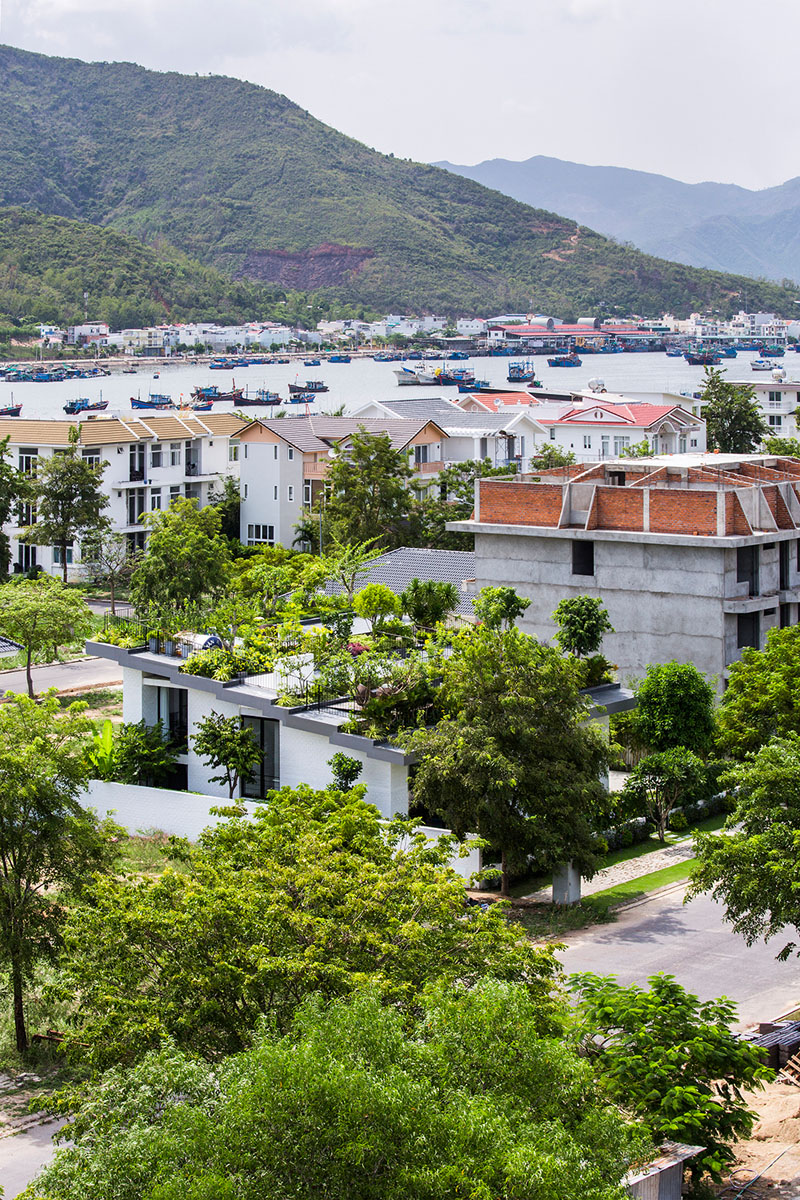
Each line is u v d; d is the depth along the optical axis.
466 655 42.38
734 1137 23.42
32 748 32.47
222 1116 17.70
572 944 37.88
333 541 92.25
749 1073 23.80
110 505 104.00
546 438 125.38
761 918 32.09
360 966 23.56
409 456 107.69
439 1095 18.06
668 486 67.62
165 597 77.69
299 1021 19.39
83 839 32.75
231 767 47.34
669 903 41.78
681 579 61.28
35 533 94.31
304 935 23.88
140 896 25.16
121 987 23.88
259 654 50.97
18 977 32.06
